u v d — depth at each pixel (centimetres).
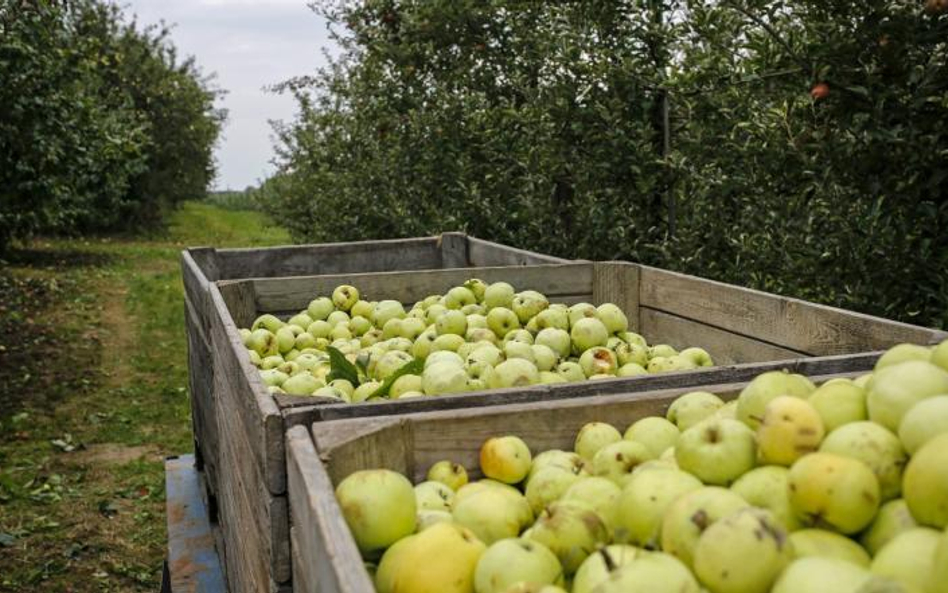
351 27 819
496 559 144
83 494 609
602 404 203
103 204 1919
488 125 660
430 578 146
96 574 496
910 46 349
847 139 364
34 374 916
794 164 406
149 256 2003
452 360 259
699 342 366
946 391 153
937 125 346
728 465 159
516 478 189
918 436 141
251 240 2500
